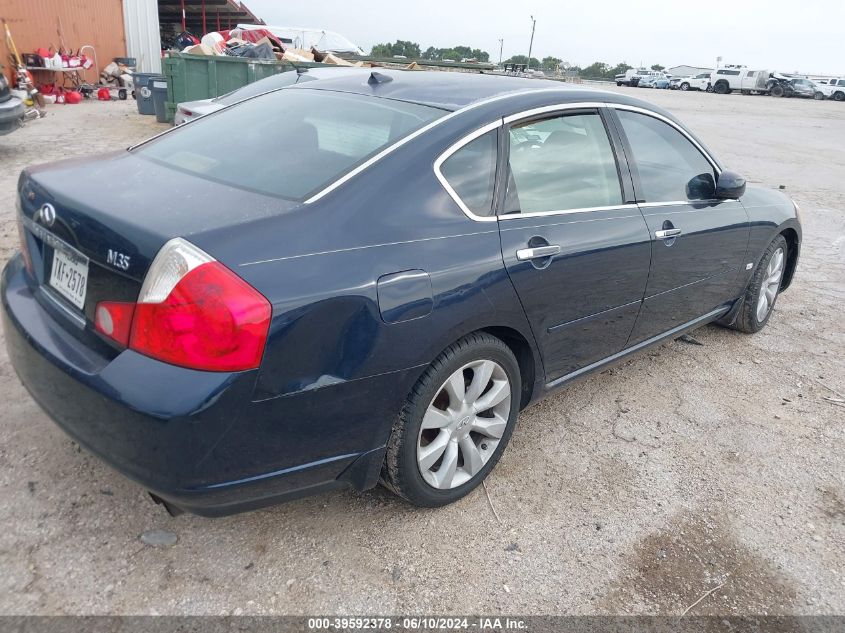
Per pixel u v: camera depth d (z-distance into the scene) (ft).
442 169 8.32
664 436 11.59
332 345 6.97
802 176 40.98
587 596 7.97
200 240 6.50
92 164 9.00
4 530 7.89
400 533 8.61
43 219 7.76
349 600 7.54
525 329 9.18
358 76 10.89
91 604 7.10
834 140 63.67
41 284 8.07
